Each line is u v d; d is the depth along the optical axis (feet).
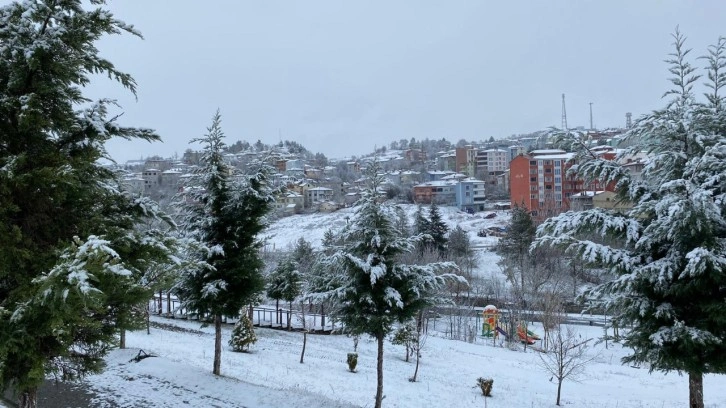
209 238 50.78
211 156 51.49
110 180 28.30
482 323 136.05
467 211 285.64
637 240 35.27
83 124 25.62
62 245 22.75
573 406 62.34
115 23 24.13
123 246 24.95
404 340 85.51
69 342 23.30
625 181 37.24
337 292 42.16
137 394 43.06
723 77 34.99
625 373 87.40
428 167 498.69
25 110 21.75
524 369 86.63
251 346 83.35
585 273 145.69
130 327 27.02
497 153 429.38
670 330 33.12
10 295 21.26
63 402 40.32
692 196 29.68
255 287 51.72
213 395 43.47
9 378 22.38
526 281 141.79
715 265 29.89
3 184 21.11
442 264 44.21
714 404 61.62
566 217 37.40
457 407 57.88
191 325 100.89
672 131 34.12
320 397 45.32
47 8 22.54
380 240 41.88
